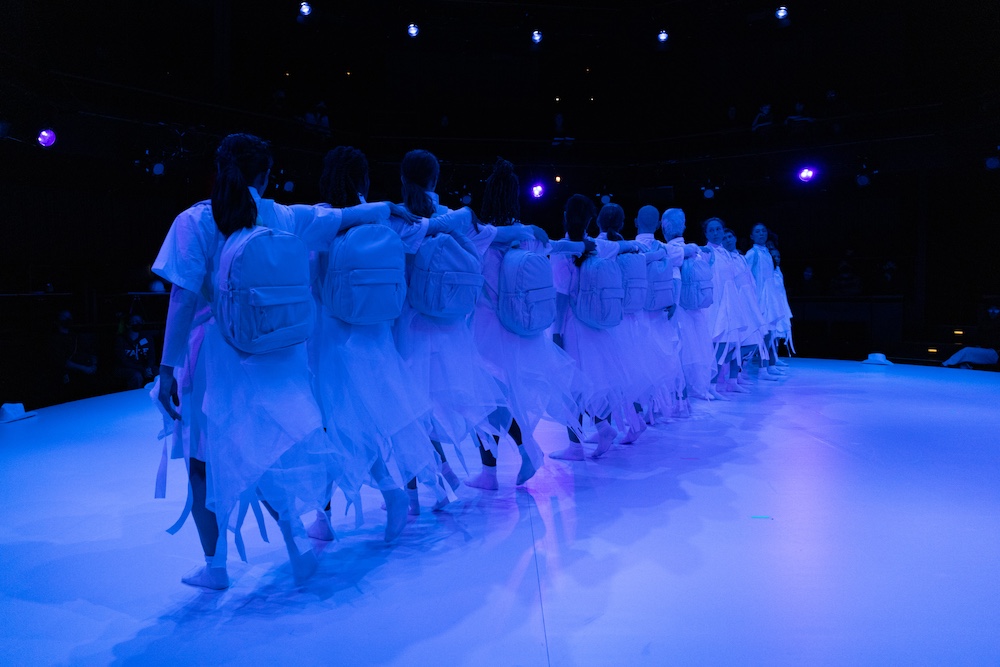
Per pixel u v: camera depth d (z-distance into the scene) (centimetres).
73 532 309
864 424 542
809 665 187
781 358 1159
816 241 1655
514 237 357
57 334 840
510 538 293
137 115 1092
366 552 279
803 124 1434
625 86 1819
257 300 222
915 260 1502
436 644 202
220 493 224
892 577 246
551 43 1728
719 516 319
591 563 263
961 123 1273
